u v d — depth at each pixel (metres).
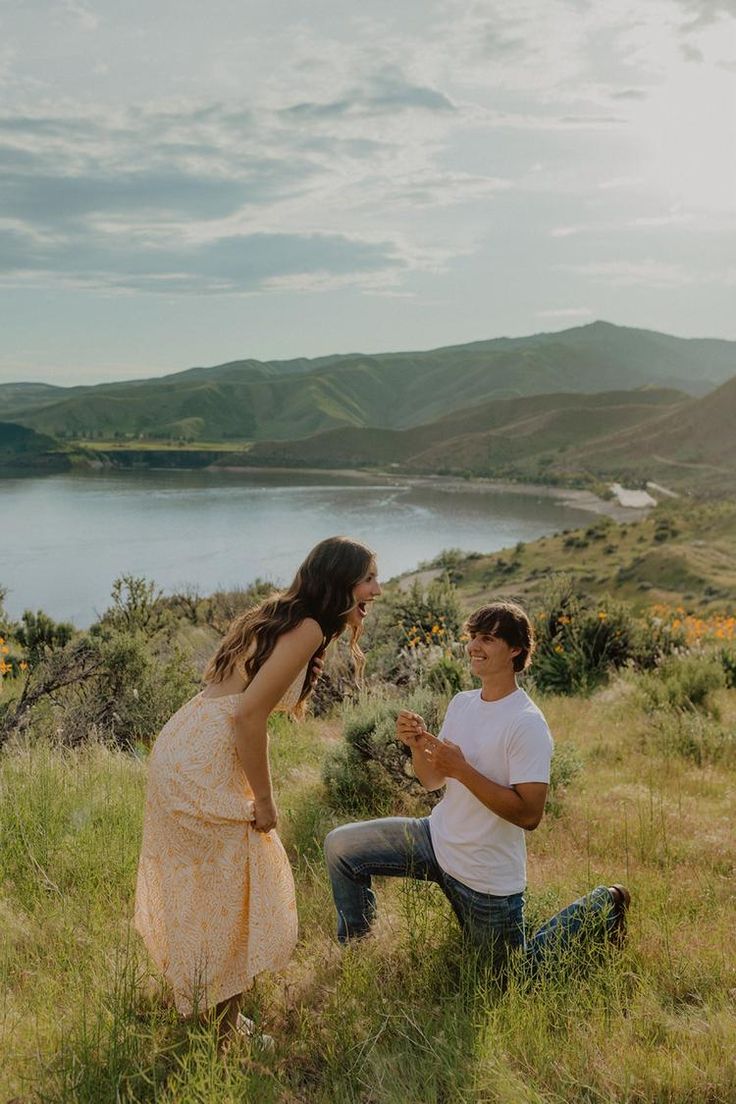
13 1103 2.38
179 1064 2.44
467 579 103.94
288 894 2.98
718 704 9.73
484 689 3.18
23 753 6.05
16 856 4.10
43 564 108.50
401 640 13.27
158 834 2.83
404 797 5.58
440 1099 2.44
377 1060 2.50
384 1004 2.85
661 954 3.29
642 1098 2.44
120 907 3.65
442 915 3.40
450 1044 2.58
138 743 7.01
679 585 87.88
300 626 2.76
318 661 2.94
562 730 8.87
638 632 14.25
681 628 14.75
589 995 2.94
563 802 5.67
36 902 3.62
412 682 9.04
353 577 2.83
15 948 3.32
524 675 12.66
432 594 14.91
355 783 5.58
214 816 2.77
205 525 154.25
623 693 10.62
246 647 2.80
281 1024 2.89
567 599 14.73
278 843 3.00
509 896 3.10
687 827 5.21
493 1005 2.79
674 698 9.77
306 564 2.87
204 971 2.78
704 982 3.12
